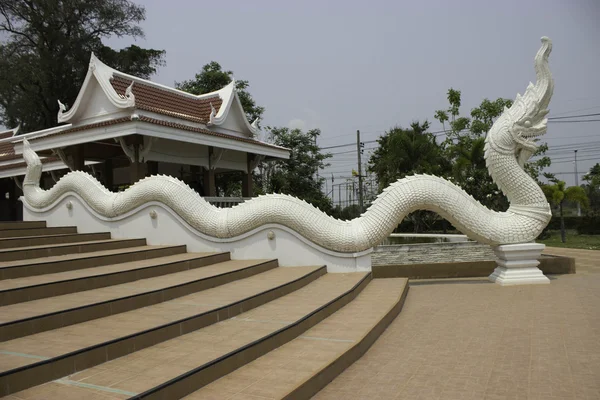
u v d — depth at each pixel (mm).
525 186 9352
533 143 9492
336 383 4355
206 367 3879
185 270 8391
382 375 4562
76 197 11680
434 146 23688
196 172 20422
